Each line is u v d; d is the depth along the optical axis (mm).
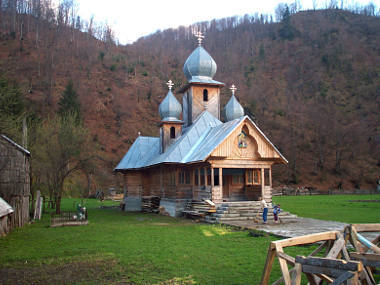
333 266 6227
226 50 149625
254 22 176625
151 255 12898
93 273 10766
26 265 11930
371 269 9453
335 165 85688
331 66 124500
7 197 21453
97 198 58000
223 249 13906
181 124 34562
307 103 108500
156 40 166125
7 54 100500
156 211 32625
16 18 119562
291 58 135125
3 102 23312
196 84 35969
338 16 166000
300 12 181875
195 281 9734
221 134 27078
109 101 96750
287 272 6785
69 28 131750
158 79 116625
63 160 33469
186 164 29000
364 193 71375
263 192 27312
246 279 9883
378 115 98938
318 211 31406
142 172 38250
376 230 9047
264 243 15156
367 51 129875
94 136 82312
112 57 122312
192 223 23828
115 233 18719
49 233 19156
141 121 93625
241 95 112562
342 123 97812
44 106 82750
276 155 27484
